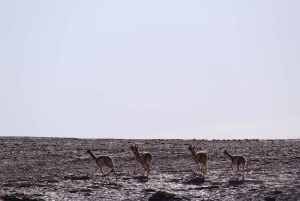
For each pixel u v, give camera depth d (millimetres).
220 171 106938
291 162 119875
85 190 85812
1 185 92938
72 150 177375
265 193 77062
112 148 185375
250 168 110812
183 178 96688
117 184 91125
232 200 73688
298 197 72750
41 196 80688
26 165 130000
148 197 78625
